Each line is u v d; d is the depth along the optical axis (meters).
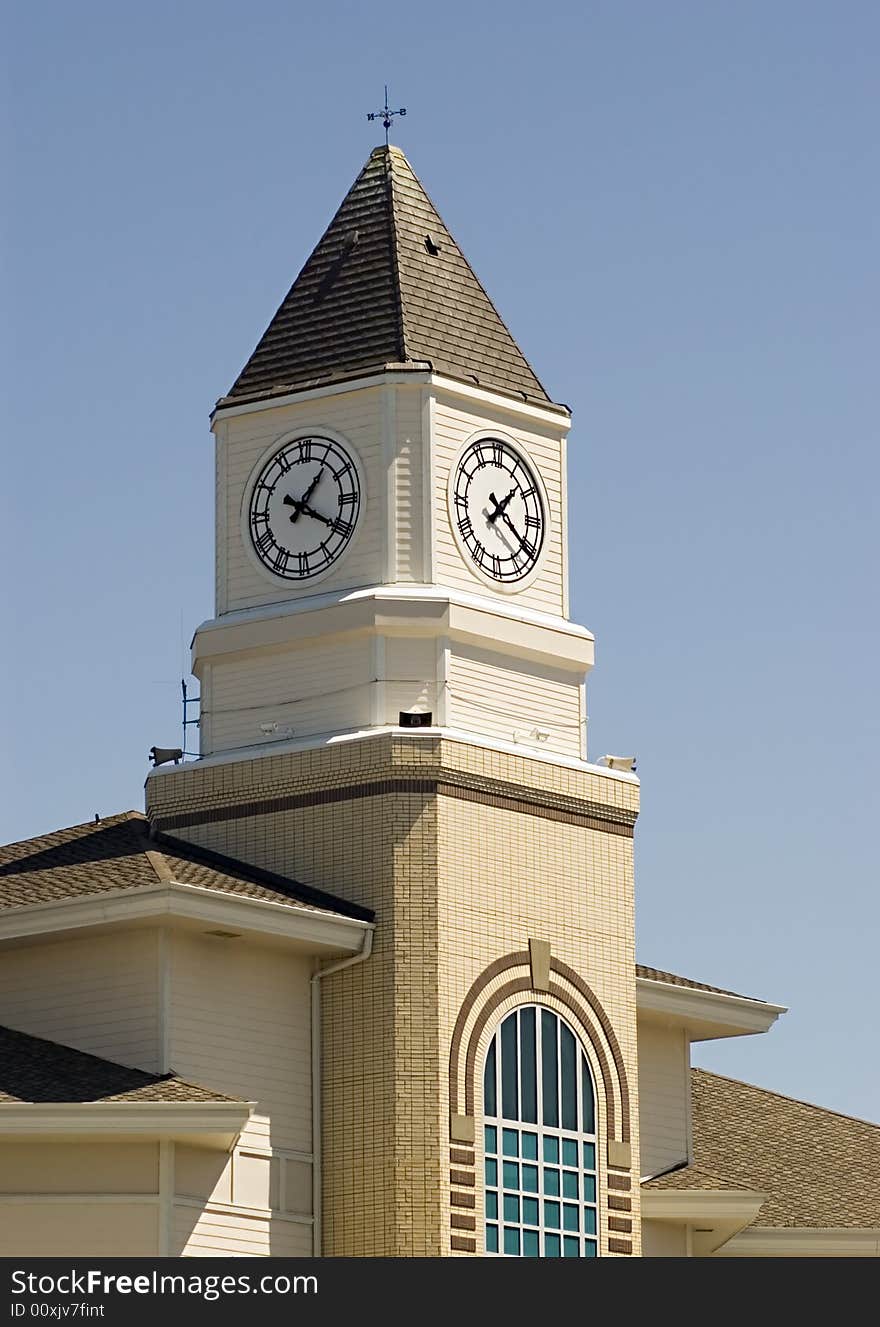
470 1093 56.75
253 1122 55.66
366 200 63.78
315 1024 57.38
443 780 57.69
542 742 60.56
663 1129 66.00
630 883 61.31
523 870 58.91
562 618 61.94
